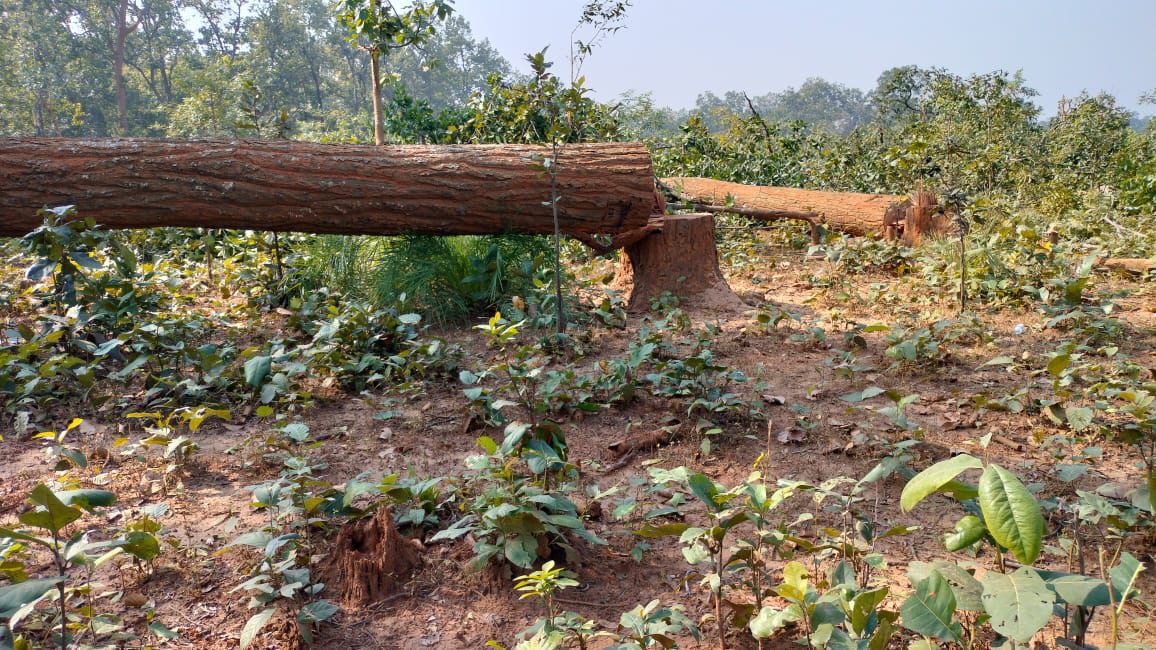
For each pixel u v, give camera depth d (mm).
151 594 2570
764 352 5363
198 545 2865
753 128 15148
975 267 6832
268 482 2818
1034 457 3527
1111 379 4164
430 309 6230
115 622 2311
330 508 2832
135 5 51375
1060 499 2998
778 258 9383
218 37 58938
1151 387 3475
